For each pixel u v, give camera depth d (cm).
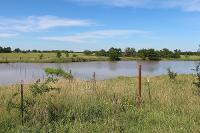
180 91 1540
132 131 940
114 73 5553
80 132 921
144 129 954
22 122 995
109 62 11712
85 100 1213
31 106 1080
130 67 7950
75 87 1477
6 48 18312
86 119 1065
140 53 14738
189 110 1145
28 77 4353
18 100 1216
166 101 1277
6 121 997
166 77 2953
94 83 1534
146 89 1597
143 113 1136
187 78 2664
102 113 1118
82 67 7850
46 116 1022
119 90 1450
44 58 11844
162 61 13450
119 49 14075
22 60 10869
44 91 1209
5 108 1099
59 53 12369
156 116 1085
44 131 922
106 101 1219
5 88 1831
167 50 15312
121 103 1222
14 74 5047
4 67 7544
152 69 7006
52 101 1164
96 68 7369
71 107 1128
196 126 964
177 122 1012
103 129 945
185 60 14488
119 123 1001
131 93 1397
